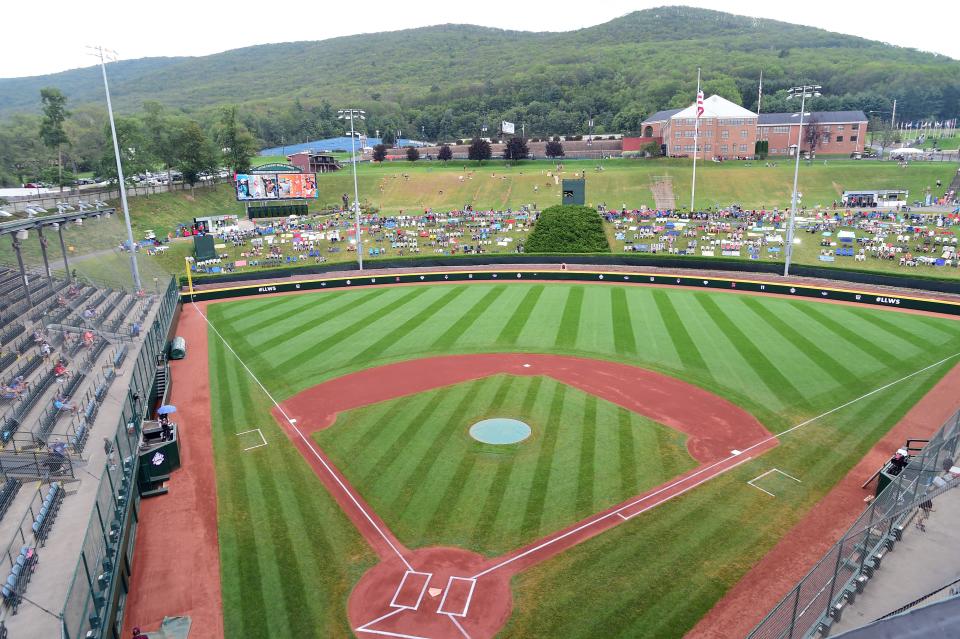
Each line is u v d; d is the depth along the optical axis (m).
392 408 28.27
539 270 59.38
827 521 18.81
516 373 32.38
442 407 28.12
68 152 107.19
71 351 32.53
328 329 42.62
